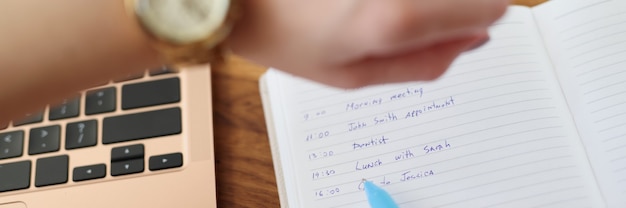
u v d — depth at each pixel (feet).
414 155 1.72
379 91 1.77
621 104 1.68
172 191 1.74
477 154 1.69
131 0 1.34
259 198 1.77
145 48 1.39
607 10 1.74
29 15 1.40
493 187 1.67
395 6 1.22
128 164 1.76
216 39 1.33
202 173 1.75
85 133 1.79
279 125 1.79
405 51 1.28
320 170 1.74
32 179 1.77
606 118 1.68
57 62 1.40
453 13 1.23
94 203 1.74
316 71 1.32
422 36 1.24
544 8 1.78
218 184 1.79
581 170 1.66
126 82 1.82
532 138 1.69
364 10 1.24
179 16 1.33
